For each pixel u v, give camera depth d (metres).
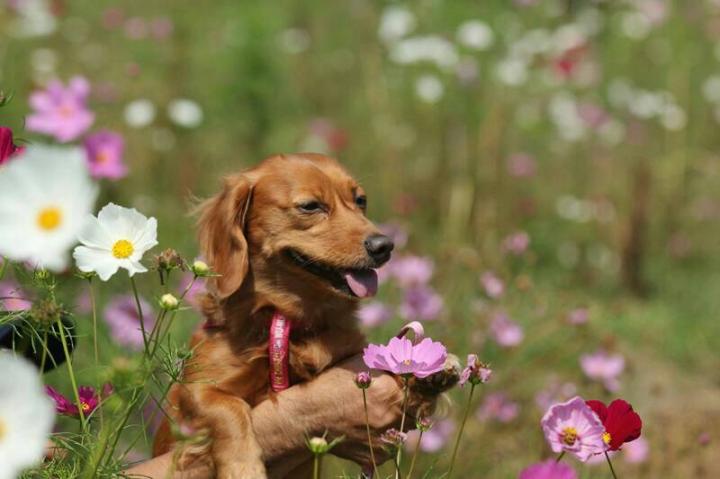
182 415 5.60
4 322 4.44
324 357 5.84
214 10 16.59
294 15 17.22
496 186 14.00
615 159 15.77
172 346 5.87
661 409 9.72
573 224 14.28
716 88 16.75
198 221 6.48
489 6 15.82
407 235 11.45
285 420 5.41
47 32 14.04
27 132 10.39
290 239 6.06
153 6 16.50
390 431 4.57
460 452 8.11
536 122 15.27
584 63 16.41
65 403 4.50
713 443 8.89
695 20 18.03
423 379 5.04
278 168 6.38
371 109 15.26
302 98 15.77
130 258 3.98
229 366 5.75
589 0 18.12
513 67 14.38
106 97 13.29
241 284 6.08
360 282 6.01
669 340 11.48
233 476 5.26
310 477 6.18
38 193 3.29
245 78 13.99
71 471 4.40
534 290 10.63
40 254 3.20
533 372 9.46
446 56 13.85
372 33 16.25
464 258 10.14
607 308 11.85
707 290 13.61
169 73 14.07
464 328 9.08
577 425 4.27
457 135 14.30
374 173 14.23
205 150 13.77
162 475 5.32
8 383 2.81
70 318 4.83
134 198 12.20
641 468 8.45
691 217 15.42
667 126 15.84
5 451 2.76
